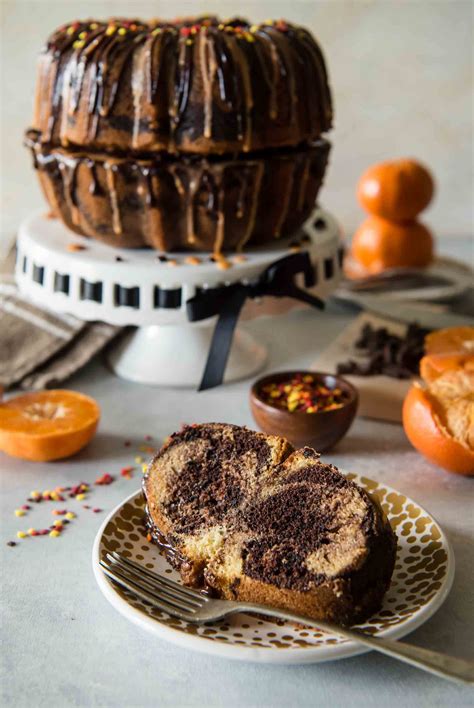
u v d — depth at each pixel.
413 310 1.00
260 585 0.60
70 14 1.19
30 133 0.87
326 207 1.33
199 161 0.79
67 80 0.80
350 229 1.33
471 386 0.76
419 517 0.67
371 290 1.05
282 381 0.82
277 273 0.82
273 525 0.62
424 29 1.23
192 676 0.60
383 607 0.60
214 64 0.77
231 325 0.82
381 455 0.79
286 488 0.63
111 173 0.79
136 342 0.92
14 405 0.80
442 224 1.34
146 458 0.79
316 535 0.60
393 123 1.28
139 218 0.81
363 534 0.60
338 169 1.31
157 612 0.60
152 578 0.62
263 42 0.80
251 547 0.61
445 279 1.08
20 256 0.87
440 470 0.77
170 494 0.65
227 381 0.90
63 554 0.68
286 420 0.76
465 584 0.65
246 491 0.63
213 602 0.60
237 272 0.81
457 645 0.61
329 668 0.60
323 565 0.59
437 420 0.74
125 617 0.63
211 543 0.62
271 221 0.83
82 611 0.64
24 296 0.96
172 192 0.79
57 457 0.77
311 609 0.59
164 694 0.58
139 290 0.80
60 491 0.75
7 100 1.21
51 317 0.94
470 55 1.24
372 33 1.23
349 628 0.58
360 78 1.26
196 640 0.57
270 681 0.59
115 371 0.92
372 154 1.30
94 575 0.66
